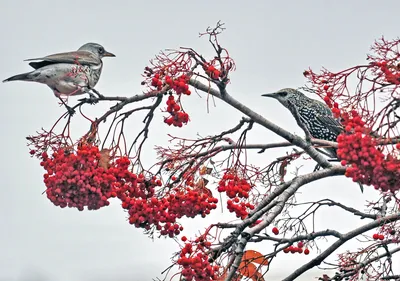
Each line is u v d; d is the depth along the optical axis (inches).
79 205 440.1
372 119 367.2
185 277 419.2
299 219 506.6
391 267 480.1
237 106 486.6
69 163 433.4
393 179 358.0
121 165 454.3
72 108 463.8
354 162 362.6
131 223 459.5
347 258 490.0
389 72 375.2
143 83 452.4
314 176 468.4
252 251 486.3
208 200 460.8
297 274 502.3
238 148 489.7
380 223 487.2
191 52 451.8
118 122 468.8
